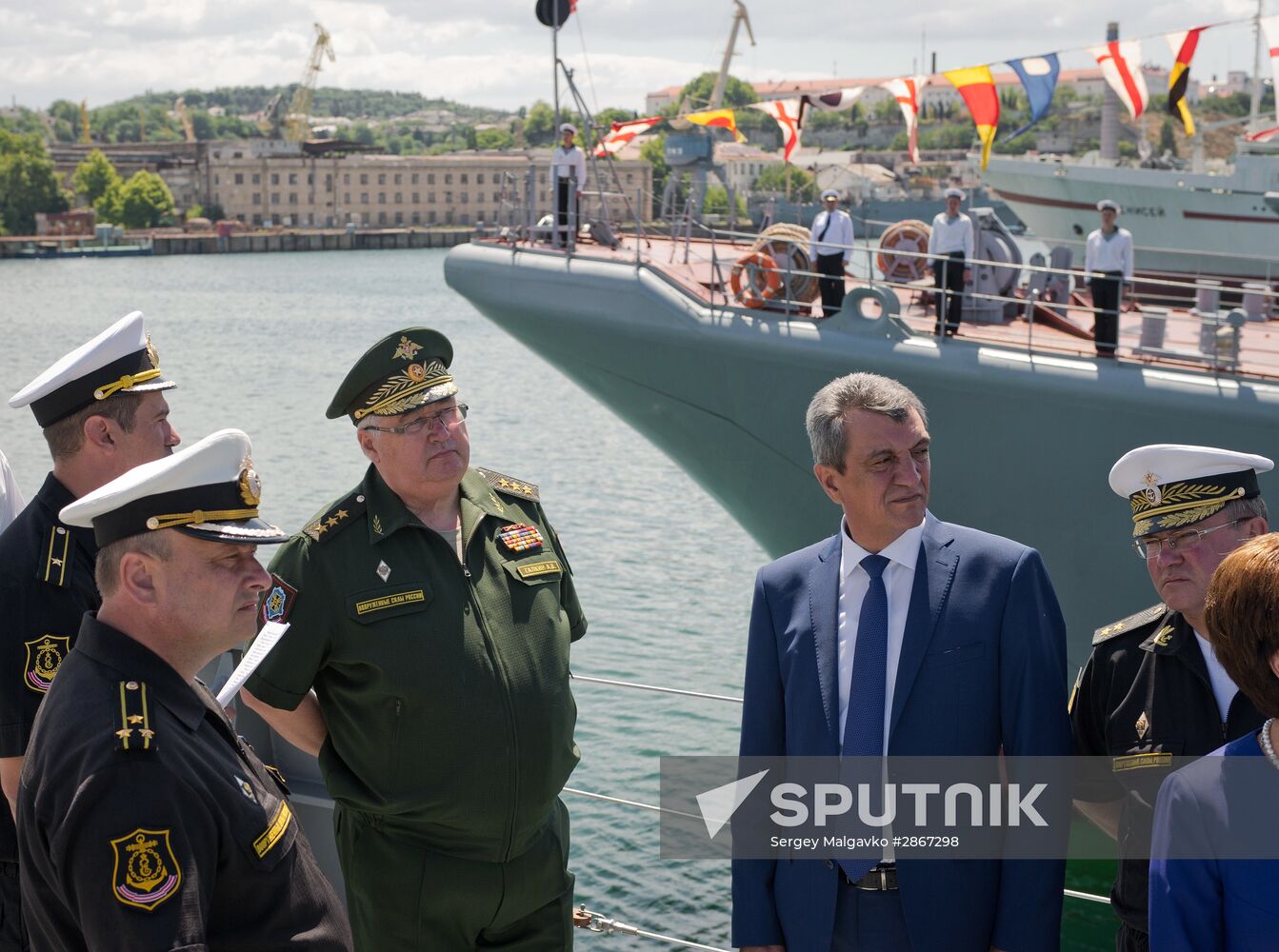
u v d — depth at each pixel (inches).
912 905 111.9
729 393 404.8
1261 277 648.4
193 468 90.0
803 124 480.1
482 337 2418.8
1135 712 108.8
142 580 89.6
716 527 960.3
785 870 118.0
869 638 115.2
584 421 1519.4
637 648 649.6
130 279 4062.5
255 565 94.0
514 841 124.0
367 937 126.2
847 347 372.5
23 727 110.2
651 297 415.2
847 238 442.6
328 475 1221.7
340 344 2336.4
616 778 444.5
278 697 120.0
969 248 420.2
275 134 7647.6
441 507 127.3
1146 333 340.2
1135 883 107.7
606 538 924.0
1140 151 767.7
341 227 6845.5
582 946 327.0
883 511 113.2
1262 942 82.8
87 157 7219.5
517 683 122.9
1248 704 104.0
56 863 83.0
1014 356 348.2
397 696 119.8
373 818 124.6
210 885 86.5
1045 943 110.4
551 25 503.8
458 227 6835.6
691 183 543.8
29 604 112.5
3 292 3518.7
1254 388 315.3
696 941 329.7
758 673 121.5
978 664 111.8
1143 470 108.1
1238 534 105.4
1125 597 343.9
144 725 85.6
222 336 2450.8
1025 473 350.9
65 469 120.6
